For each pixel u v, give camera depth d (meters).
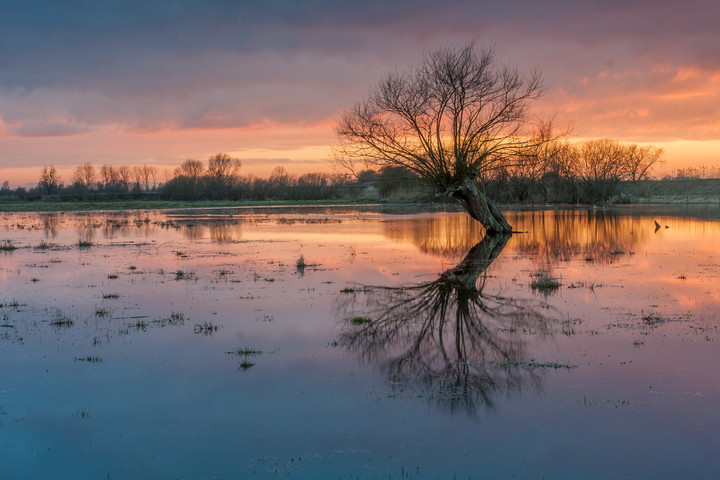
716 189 110.50
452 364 11.66
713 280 20.47
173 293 19.02
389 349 12.72
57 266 25.55
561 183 89.75
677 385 10.30
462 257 27.88
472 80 36.47
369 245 33.81
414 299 17.81
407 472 7.64
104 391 10.46
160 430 8.94
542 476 7.50
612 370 11.12
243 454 8.17
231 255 29.22
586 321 14.77
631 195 107.19
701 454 7.99
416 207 86.38
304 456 8.09
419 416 9.27
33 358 12.30
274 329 14.43
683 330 13.75
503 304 16.97
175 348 12.92
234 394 10.24
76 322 15.28
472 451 8.16
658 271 22.64
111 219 64.56
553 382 10.56
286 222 55.88
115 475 7.69
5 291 19.62
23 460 8.09
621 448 8.16
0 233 44.75
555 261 26.00
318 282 20.89
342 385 10.60
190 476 7.64
